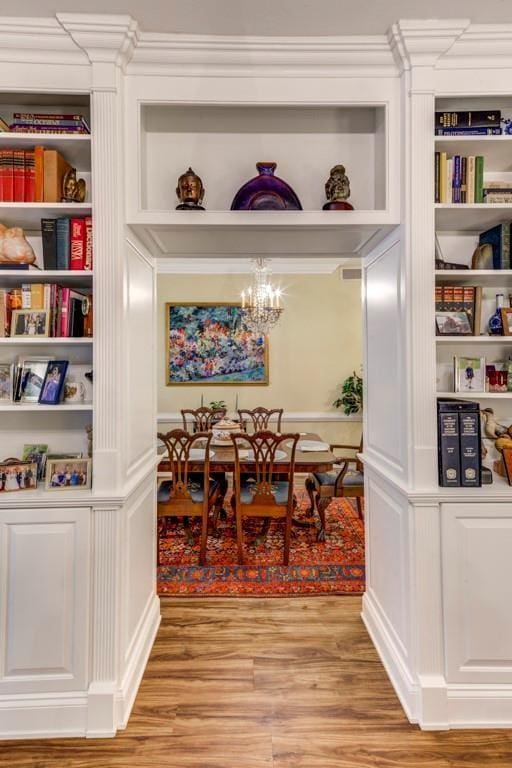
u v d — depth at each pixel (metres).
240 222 1.71
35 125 1.68
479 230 1.99
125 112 1.68
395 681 1.81
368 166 1.92
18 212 1.73
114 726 1.58
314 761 1.47
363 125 1.91
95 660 1.61
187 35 1.62
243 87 1.71
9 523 1.61
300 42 1.65
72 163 1.86
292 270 5.11
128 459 1.77
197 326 5.11
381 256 2.00
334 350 5.20
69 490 1.68
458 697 1.63
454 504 1.65
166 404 5.11
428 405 1.67
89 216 1.77
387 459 1.96
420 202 1.67
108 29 1.55
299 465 3.02
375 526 2.14
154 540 2.28
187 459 2.89
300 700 1.74
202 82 1.70
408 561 1.69
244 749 1.52
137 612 1.90
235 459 2.88
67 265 1.71
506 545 1.65
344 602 2.48
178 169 1.90
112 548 1.62
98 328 1.64
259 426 4.72
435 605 1.65
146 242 1.99
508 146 1.76
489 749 1.53
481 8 1.52
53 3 1.48
